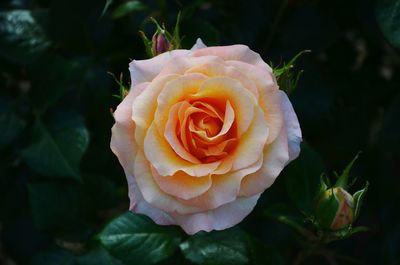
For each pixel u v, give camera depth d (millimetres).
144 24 592
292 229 614
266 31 637
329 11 675
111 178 648
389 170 681
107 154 641
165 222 447
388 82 697
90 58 638
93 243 591
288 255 666
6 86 676
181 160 437
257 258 542
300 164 552
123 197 663
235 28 633
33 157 595
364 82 695
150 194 437
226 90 435
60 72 606
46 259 620
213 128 441
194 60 444
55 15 622
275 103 441
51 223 609
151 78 453
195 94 438
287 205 569
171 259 579
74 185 614
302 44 636
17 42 635
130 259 541
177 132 442
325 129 674
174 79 434
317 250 633
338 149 674
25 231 679
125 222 546
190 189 433
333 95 644
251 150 431
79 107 635
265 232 622
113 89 653
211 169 430
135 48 641
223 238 542
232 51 455
